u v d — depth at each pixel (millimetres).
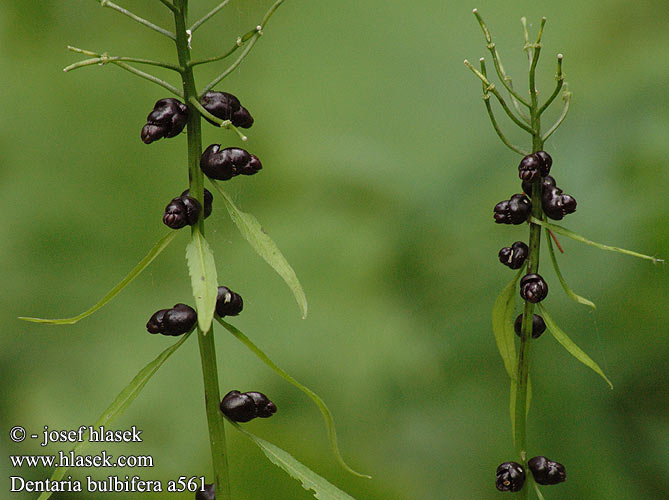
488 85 528
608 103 680
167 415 676
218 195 743
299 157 749
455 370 670
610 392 653
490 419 663
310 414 671
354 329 681
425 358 673
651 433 649
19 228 731
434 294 678
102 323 711
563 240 667
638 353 654
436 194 688
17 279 719
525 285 533
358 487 654
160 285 729
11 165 749
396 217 711
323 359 679
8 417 678
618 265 659
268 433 652
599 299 659
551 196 534
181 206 513
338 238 710
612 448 648
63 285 725
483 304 671
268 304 704
